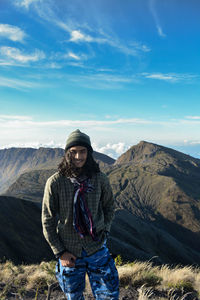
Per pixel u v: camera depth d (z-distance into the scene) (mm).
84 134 2146
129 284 3916
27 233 42906
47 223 2012
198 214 190750
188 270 4977
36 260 32781
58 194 2031
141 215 198000
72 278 2025
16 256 32750
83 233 1979
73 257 1997
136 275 4121
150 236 110625
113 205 2281
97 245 2061
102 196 2215
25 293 3537
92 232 1990
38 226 48156
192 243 163250
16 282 3977
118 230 88125
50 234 2000
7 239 37562
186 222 183000
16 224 44719
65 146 2096
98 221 2117
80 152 2035
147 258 46000
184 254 101375
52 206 2041
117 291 2049
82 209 1993
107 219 2248
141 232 111625
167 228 180250
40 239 42250
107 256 2129
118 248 45938
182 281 4066
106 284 2025
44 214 2041
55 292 3629
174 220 187625
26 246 37438
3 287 3729
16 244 36844
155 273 4652
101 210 2234
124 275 4059
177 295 3643
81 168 2059
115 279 2074
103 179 2164
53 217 2049
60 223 2109
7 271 4969
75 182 2018
